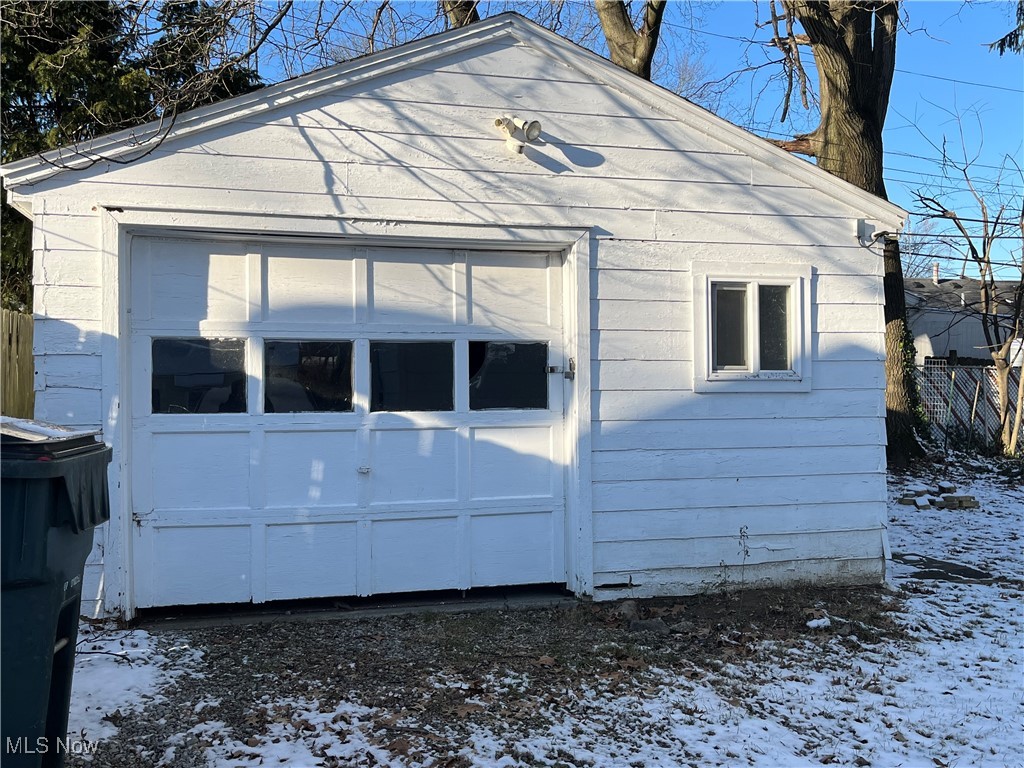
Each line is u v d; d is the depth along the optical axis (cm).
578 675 468
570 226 588
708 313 613
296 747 367
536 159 584
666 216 607
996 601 641
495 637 521
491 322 590
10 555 283
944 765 380
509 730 396
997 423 1617
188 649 478
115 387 510
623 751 381
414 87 562
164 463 532
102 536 509
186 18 728
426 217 563
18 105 1002
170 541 532
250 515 544
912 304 2441
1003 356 1547
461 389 582
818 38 1223
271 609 552
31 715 288
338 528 560
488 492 587
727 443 616
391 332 571
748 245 621
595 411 592
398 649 494
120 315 514
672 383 606
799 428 630
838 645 533
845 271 640
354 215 550
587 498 589
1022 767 379
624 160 600
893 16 1220
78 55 918
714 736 401
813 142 1313
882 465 646
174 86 888
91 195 513
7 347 612
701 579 611
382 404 570
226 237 540
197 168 527
